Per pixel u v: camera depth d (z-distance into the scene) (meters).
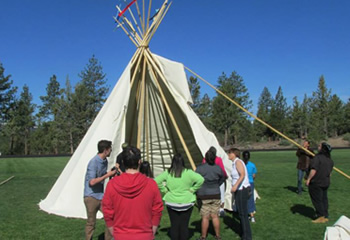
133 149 2.64
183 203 4.05
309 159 8.08
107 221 2.54
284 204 7.23
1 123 43.25
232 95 43.59
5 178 12.37
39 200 7.79
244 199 4.63
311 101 59.81
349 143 41.69
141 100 7.14
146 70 7.62
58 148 45.38
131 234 2.45
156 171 10.03
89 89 43.00
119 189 2.48
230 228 5.44
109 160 6.33
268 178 11.47
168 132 8.92
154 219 2.59
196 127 7.07
